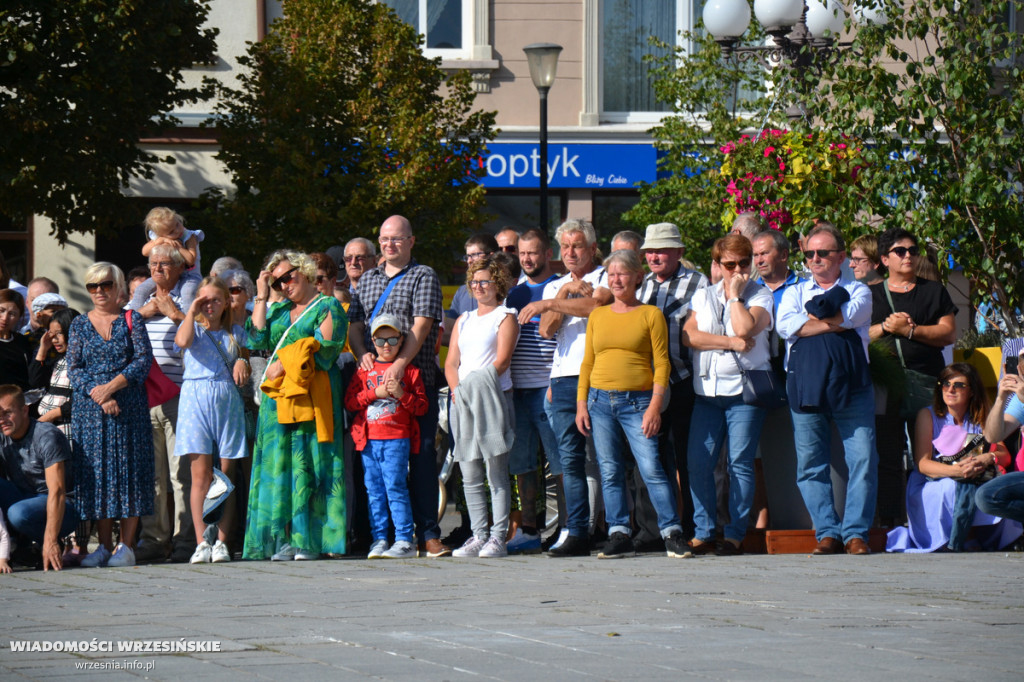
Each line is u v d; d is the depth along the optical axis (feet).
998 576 36.91
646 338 45.60
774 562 42.14
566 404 47.11
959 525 47.24
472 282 48.73
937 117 62.08
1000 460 47.47
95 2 82.28
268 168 89.40
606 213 109.29
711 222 93.56
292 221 87.92
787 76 66.54
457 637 26.11
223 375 49.01
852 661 22.79
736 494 46.52
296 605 32.30
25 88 81.46
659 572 39.14
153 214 52.80
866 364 45.98
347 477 49.55
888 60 99.19
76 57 82.48
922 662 22.63
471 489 48.32
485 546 47.52
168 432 50.42
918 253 50.88
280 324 48.57
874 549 47.67
